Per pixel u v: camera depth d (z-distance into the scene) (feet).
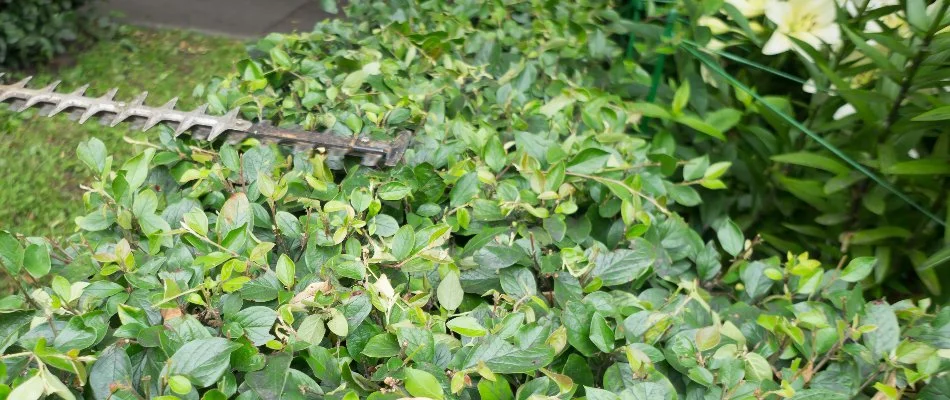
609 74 8.34
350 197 4.55
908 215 7.21
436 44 7.66
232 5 21.27
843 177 6.70
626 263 4.60
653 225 5.24
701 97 8.04
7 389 3.10
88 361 3.35
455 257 4.57
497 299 4.13
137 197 4.54
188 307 4.02
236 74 6.84
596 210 5.47
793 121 6.34
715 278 5.38
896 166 6.24
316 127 5.92
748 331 4.44
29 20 16.37
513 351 3.62
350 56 7.41
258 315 3.72
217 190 5.07
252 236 4.21
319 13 21.35
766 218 8.25
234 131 5.13
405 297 4.22
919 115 5.75
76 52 17.75
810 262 4.92
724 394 3.70
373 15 9.06
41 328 3.66
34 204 12.43
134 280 4.00
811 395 3.65
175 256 4.29
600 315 3.88
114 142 13.94
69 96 5.22
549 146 5.64
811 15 6.61
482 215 4.93
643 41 9.32
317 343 3.66
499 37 8.31
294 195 4.99
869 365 4.15
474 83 7.18
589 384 3.85
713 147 8.18
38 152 13.65
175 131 5.16
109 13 19.45
